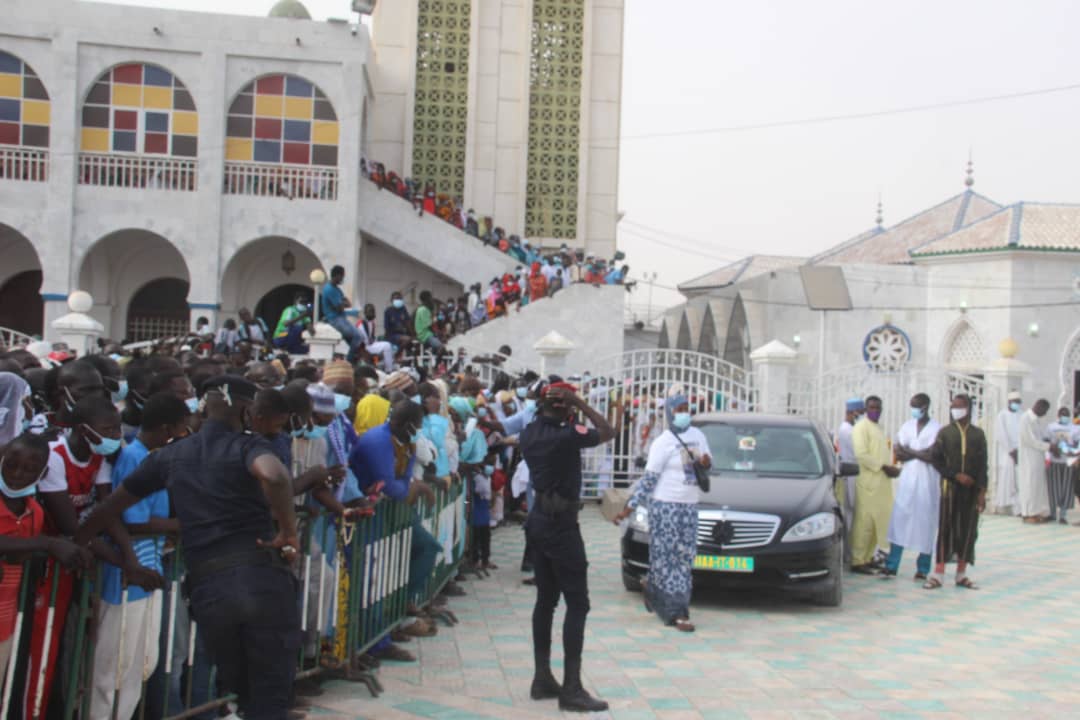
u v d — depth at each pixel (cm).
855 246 4238
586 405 726
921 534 1220
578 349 2692
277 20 2731
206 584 499
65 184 2631
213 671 640
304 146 2759
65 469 542
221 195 2695
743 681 786
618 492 1758
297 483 640
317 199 2742
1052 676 827
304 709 666
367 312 2166
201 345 1642
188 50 2688
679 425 988
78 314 1700
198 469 509
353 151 2755
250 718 500
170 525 563
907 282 3212
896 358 3195
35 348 1095
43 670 519
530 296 2756
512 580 1179
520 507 1642
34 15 2630
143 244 2912
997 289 3038
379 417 926
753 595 1135
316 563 704
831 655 877
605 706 693
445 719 661
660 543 977
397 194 3009
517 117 3294
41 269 2889
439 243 2938
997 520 1941
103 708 546
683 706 716
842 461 1353
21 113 2645
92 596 540
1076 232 3030
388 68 3247
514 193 3288
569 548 709
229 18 2709
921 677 812
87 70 2662
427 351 2283
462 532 1141
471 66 3262
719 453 1189
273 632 504
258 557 505
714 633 950
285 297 3083
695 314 4441
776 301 3434
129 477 518
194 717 614
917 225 4072
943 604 1121
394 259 3142
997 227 3092
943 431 1216
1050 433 1956
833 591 1068
